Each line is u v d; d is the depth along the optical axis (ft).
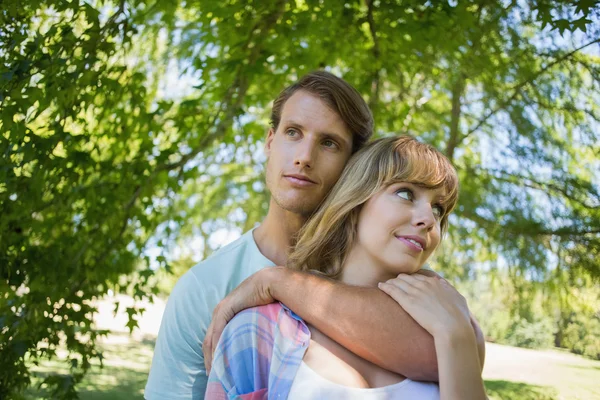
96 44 9.21
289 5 12.51
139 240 12.15
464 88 16.20
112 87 10.23
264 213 23.24
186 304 5.34
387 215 4.40
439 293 4.21
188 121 13.48
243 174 23.82
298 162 5.01
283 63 13.58
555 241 17.03
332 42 13.66
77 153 10.04
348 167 4.78
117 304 11.14
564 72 15.35
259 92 14.67
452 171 4.65
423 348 4.06
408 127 17.06
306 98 5.11
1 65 8.10
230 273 5.45
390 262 4.40
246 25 12.44
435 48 13.38
